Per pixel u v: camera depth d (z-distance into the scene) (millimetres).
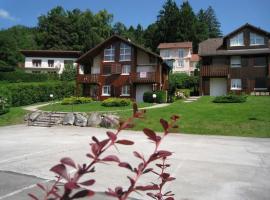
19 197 5891
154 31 86375
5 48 70562
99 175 7453
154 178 7242
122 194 1770
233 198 6016
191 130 17562
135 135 15680
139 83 35375
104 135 15672
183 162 9188
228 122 18828
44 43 80875
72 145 12227
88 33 83125
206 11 105750
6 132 17203
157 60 35031
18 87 33125
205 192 6348
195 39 82188
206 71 36094
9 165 8555
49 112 22594
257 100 28281
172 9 83938
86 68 39188
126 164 1677
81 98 32531
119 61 36188
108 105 28031
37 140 13773
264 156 10359
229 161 9453
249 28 35625
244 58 35344
